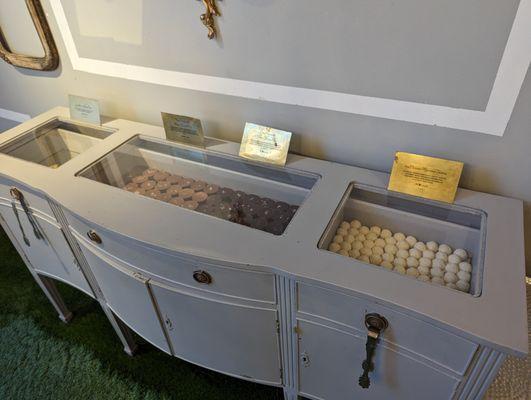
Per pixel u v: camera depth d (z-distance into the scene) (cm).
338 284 72
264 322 92
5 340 158
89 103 136
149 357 148
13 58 153
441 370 74
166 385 138
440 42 82
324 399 104
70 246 122
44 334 160
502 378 90
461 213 91
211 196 111
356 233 100
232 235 86
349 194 100
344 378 94
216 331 101
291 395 110
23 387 142
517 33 75
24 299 176
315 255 79
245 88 113
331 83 100
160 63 124
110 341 155
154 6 112
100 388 139
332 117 105
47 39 139
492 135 88
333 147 111
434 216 95
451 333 66
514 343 60
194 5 105
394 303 68
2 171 114
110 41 128
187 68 120
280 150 107
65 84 153
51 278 154
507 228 82
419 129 96
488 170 93
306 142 114
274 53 102
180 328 108
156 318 110
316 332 87
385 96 95
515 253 76
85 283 135
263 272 79
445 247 93
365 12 85
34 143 136
